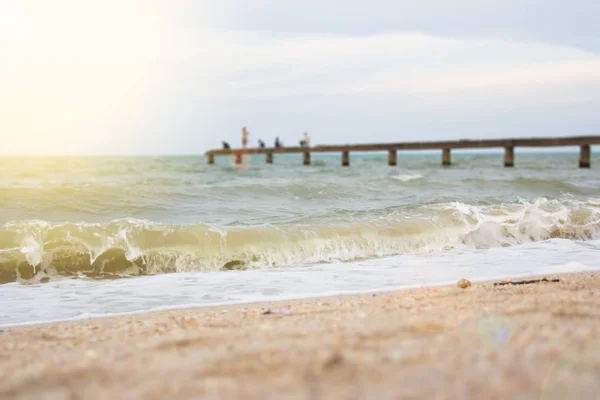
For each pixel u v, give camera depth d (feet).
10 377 7.72
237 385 6.75
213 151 125.18
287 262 25.29
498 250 28.07
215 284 20.74
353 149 107.45
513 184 57.16
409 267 23.70
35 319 16.08
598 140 84.48
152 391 6.68
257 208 40.57
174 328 12.95
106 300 18.42
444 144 96.32
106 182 57.72
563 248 28.43
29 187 43.65
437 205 34.24
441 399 5.92
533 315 10.99
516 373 6.70
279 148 118.62
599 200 40.75
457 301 14.26
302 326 11.48
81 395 6.64
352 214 35.42
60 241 23.84
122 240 24.48
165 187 47.80
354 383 6.59
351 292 18.74
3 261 22.18
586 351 7.59
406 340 8.80
